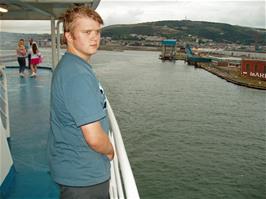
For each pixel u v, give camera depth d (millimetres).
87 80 1539
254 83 97375
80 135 1617
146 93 83438
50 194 3545
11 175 3842
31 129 6035
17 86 11430
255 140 46469
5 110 5203
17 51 13953
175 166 34719
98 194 1725
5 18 11352
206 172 33500
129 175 1417
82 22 1586
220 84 103312
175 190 29188
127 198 1230
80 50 1636
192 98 78438
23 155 4695
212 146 42562
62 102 1560
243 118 60125
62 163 1671
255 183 31531
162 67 160500
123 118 56438
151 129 49688
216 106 69875
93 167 1673
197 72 139125
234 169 34844
